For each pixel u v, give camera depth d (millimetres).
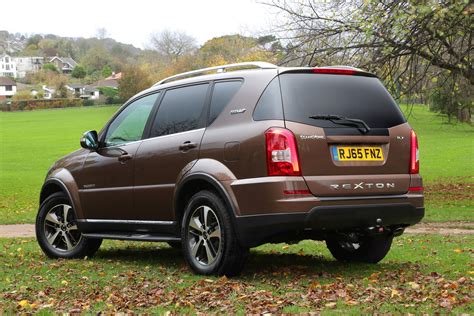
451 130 64125
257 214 6398
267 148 6387
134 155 7828
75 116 108750
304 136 6426
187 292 6059
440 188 23703
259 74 6793
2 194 24984
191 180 6977
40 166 40125
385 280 6559
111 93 158750
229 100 6949
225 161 6723
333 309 5262
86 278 6965
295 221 6301
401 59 17344
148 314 5227
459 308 5203
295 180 6328
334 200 6441
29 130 76562
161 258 8641
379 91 7020
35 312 5387
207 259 6957
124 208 7965
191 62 123250
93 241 8711
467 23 15117
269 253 8938
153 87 8156
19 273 7441
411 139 7004
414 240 10453
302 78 6688
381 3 15742
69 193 8578
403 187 6848
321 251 9086
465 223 13898
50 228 8867
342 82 6844
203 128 7102
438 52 16141
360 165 6641
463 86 17969
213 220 6832
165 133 7586
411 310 5137
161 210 7492
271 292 5957
